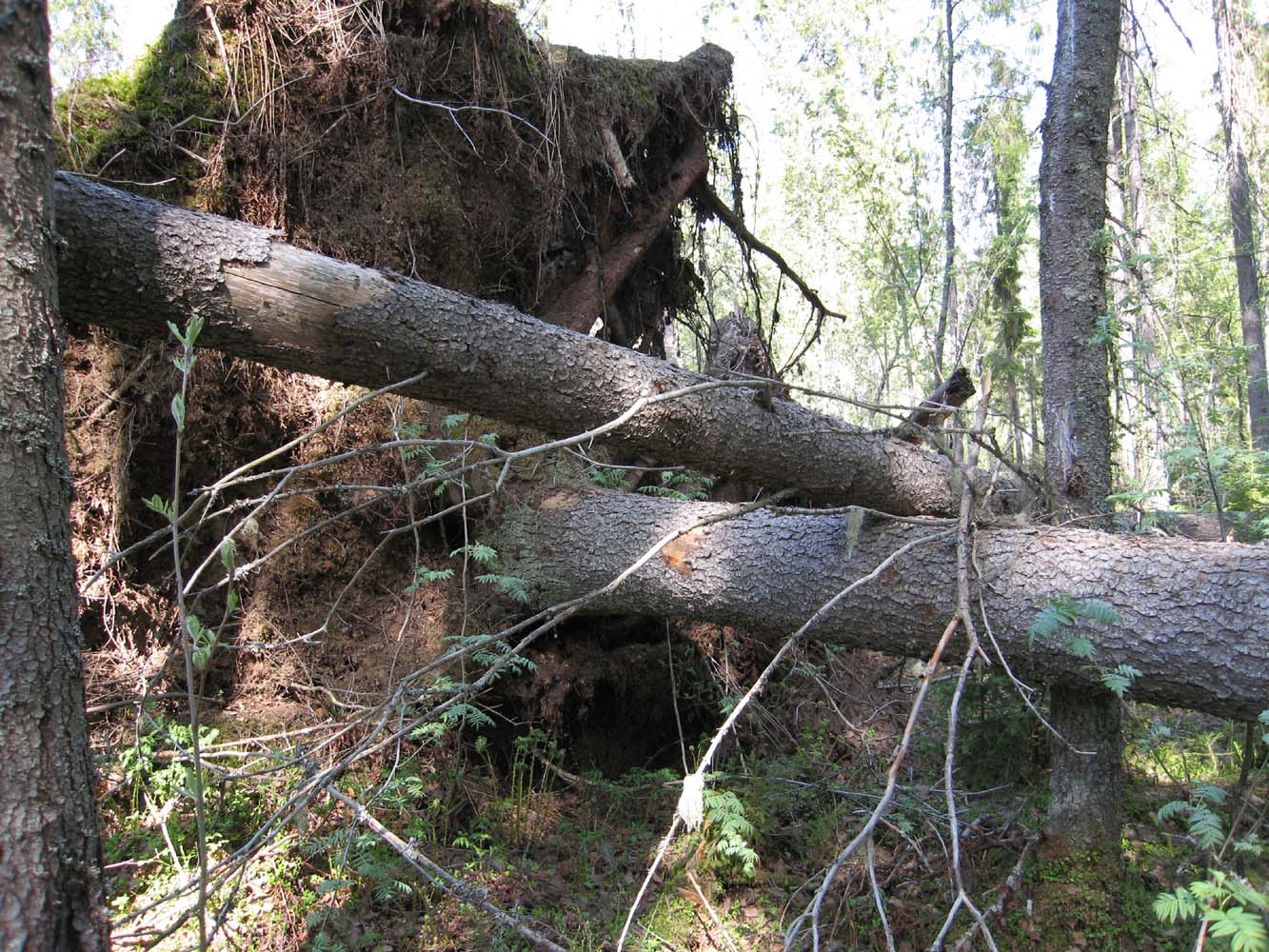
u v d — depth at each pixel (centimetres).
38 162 188
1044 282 354
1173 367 361
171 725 322
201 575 398
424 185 457
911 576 312
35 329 185
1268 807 297
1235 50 731
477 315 304
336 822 321
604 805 400
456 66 468
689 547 373
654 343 668
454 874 320
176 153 402
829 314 683
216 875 236
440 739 365
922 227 920
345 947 280
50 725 179
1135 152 705
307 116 427
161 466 398
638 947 298
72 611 190
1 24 179
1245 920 154
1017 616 285
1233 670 248
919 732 458
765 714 457
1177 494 420
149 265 248
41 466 184
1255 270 876
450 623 407
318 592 409
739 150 636
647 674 445
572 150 508
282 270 267
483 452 422
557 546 407
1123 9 434
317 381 414
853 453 387
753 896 337
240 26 411
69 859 178
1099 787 310
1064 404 345
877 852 351
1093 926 290
